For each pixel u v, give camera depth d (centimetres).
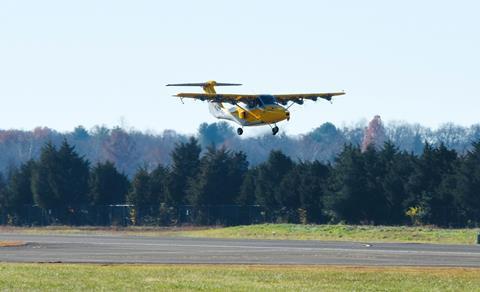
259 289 9369
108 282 9819
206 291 9150
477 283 10312
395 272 11394
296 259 13538
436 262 12912
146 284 9669
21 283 9625
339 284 10112
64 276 10456
